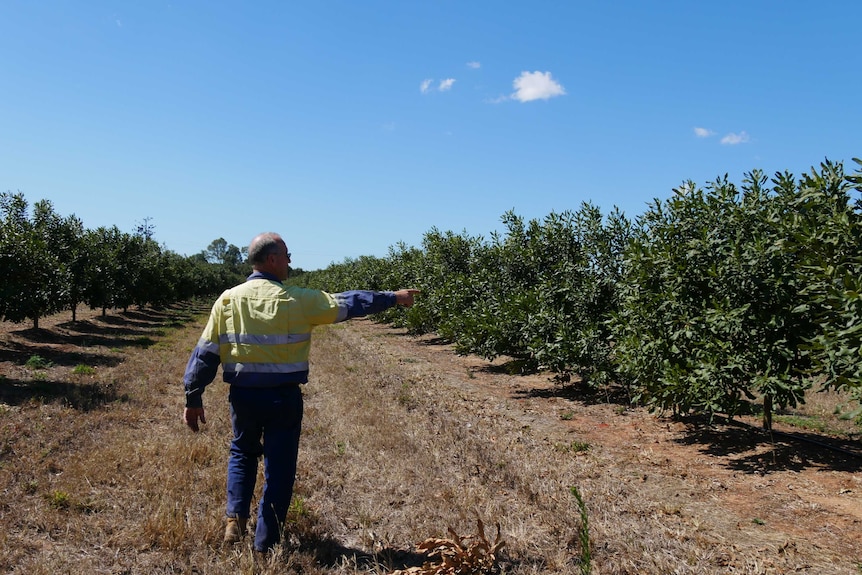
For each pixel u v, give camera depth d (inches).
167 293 1408.7
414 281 884.6
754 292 258.7
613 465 262.2
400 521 181.0
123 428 285.9
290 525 167.6
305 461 237.3
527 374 537.6
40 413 299.9
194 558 150.6
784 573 155.9
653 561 156.5
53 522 168.6
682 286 281.7
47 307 675.4
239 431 156.0
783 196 265.7
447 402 393.7
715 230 277.0
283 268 161.9
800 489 229.9
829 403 400.2
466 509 187.6
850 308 194.4
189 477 211.0
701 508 209.0
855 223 208.2
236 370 148.6
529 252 482.0
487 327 486.9
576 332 393.7
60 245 812.6
